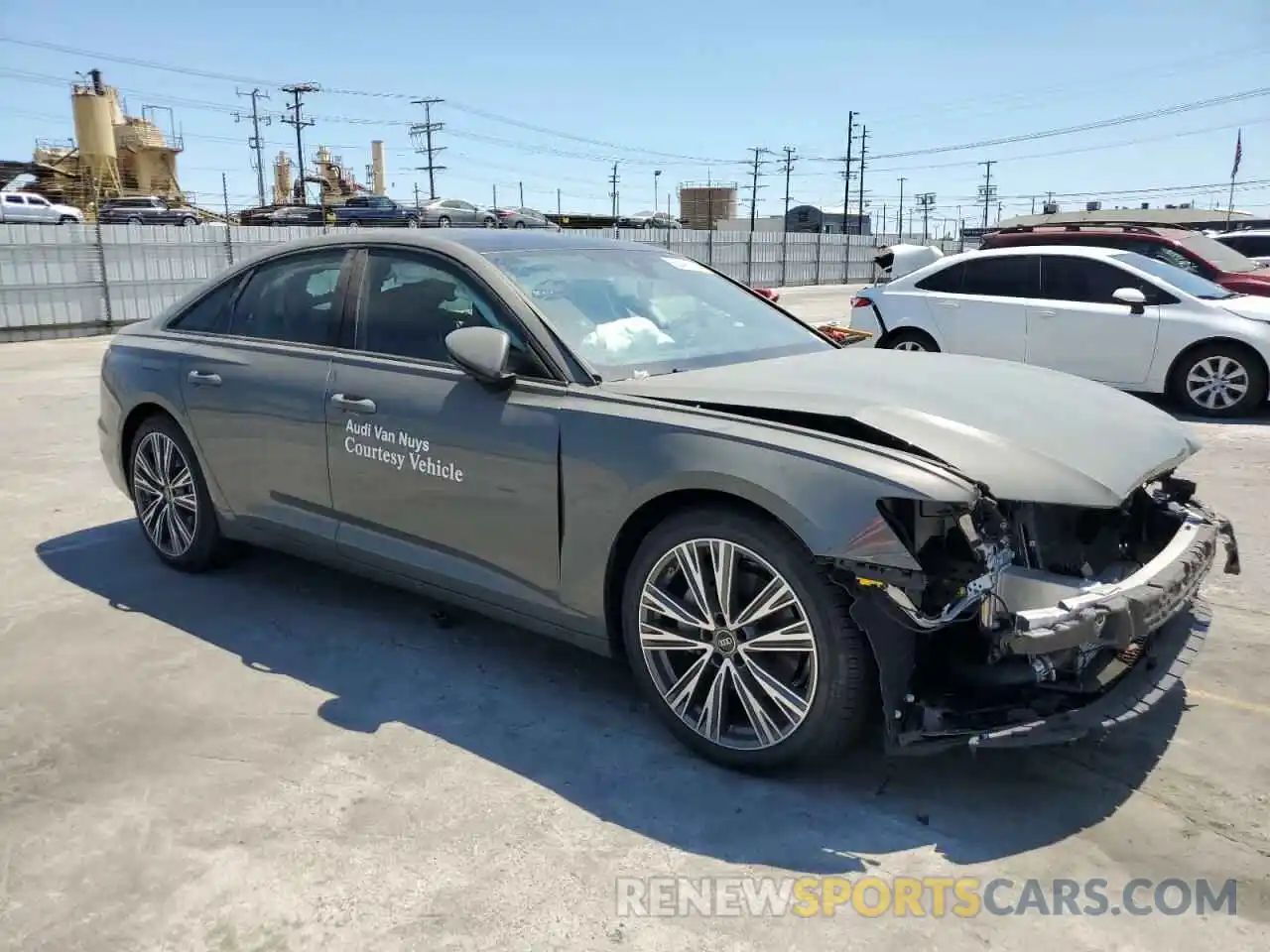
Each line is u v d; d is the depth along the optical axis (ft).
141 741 10.37
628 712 10.97
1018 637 8.01
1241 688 11.32
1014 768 9.71
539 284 11.64
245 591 14.73
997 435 9.13
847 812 8.99
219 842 8.63
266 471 13.41
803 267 156.04
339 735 10.48
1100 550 9.83
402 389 11.70
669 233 128.77
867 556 8.23
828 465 8.55
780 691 9.13
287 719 10.84
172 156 183.93
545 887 8.02
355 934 7.50
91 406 31.27
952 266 32.17
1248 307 27.81
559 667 12.13
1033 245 37.09
